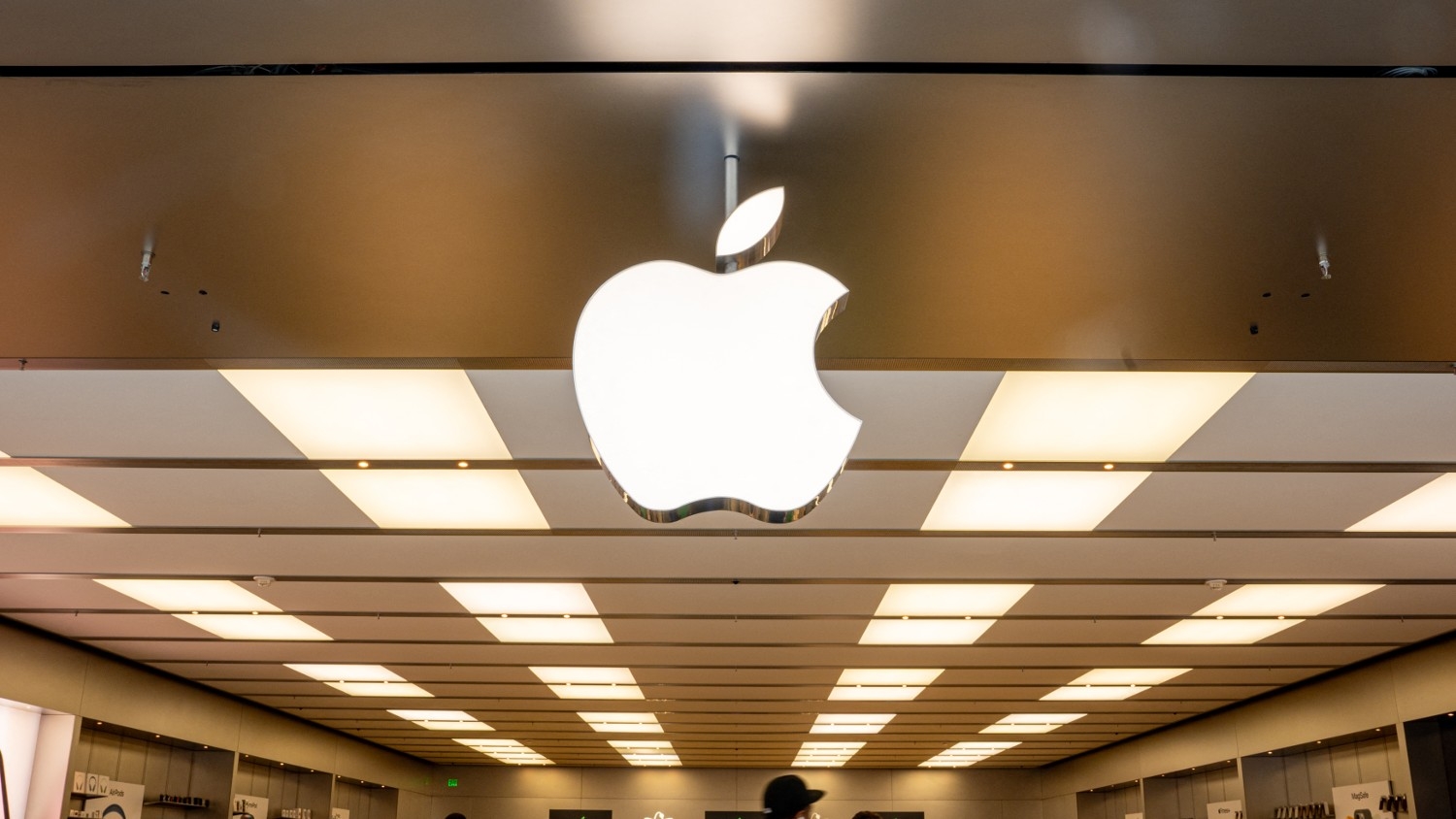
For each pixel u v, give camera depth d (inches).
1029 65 123.7
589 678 600.7
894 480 307.1
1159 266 171.6
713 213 154.6
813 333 110.3
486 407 259.0
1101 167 143.5
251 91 128.1
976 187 148.3
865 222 157.5
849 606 448.5
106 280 177.2
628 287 110.7
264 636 498.9
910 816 1015.6
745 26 117.0
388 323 193.6
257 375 242.1
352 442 281.1
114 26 116.7
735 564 388.2
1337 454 283.6
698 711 710.5
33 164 142.6
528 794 1006.4
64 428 271.0
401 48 120.6
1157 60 122.6
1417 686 497.4
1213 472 296.8
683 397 108.6
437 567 391.5
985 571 394.0
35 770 494.9
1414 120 132.5
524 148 139.4
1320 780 612.1
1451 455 282.7
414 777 952.3
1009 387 247.4
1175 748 743.7
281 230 160.2
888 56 122.0
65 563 382.6
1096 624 471.5
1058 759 957.8
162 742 609.0
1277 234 160.9
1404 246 163.9
